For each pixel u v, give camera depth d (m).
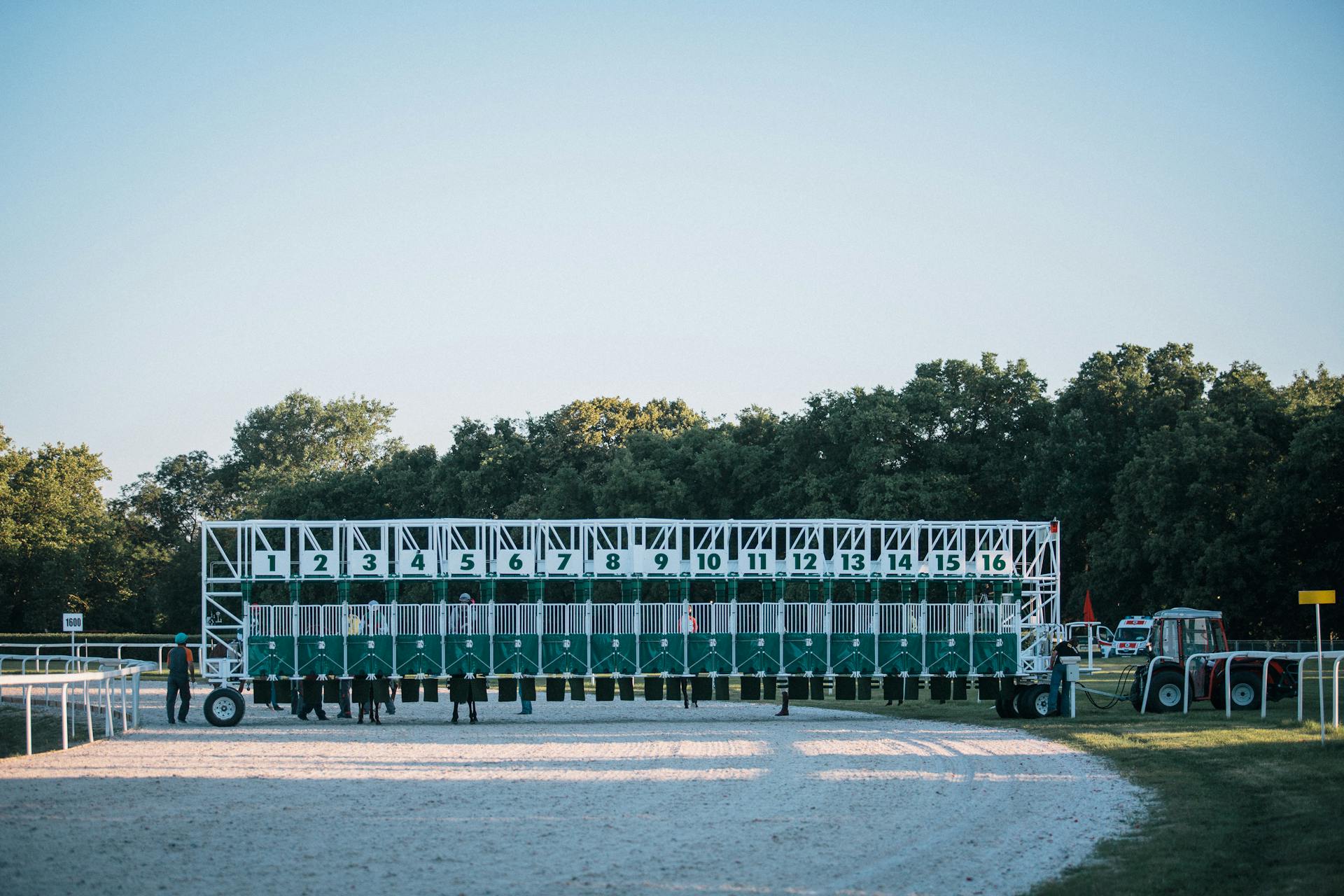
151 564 96.69
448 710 35.91
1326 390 76.50
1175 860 14.06
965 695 34.28
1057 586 34.97
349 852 14.66
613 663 33.22
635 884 13.04
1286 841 14.83
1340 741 21.84
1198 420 61.81
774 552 34.25
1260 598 57.03
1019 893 12.71
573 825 16.33
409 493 80.75
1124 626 65.44
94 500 100.19
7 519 84.69
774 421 74.50
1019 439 66.75
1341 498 55.06
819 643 33.69
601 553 33.69
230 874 13.51
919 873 13.59
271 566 32.59
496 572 33.31
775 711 35.56
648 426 83.56
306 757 23.77
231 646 32.56
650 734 28.33
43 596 85.00
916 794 18.84
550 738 27.59
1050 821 16.55
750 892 12.73
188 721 32.09
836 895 12.67
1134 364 69.69
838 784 19.89
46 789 19.55
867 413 61.88
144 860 14.26
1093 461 64.69
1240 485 59.81
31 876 13.45
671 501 67.75
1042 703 32.72
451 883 13.07
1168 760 21.66
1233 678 31.55
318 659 32.06
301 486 82.25
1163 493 58.84
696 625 35.38
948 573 34.50
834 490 63.53
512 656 32.72
